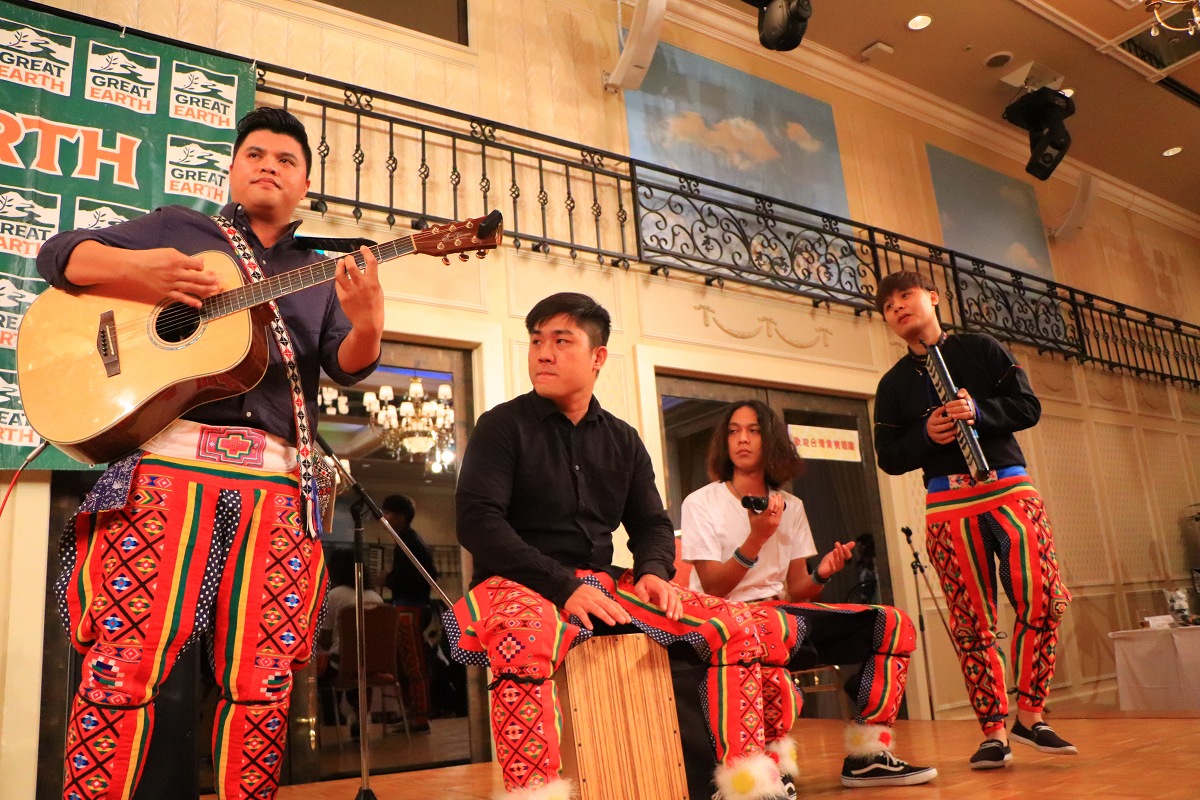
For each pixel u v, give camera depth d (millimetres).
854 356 5945
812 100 6461
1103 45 6570
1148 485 7559
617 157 5141
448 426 4258
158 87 3688
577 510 1891
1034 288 7379
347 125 4305
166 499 1392
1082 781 2107
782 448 2506
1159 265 8820
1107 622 6762
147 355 1469
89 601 1352
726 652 1766
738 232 5641
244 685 1418
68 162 3424
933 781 2221
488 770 3500
